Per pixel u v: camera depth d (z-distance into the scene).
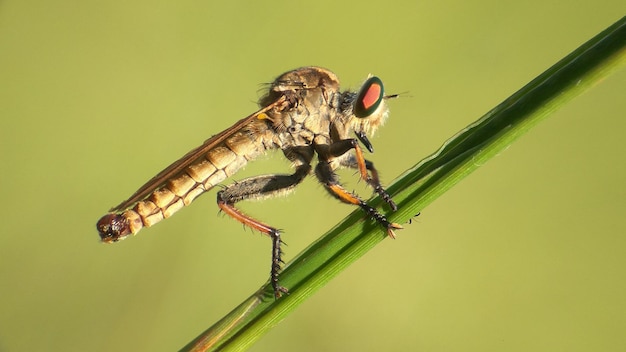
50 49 0.17
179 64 0.17
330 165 0.14
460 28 0.17
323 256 0.13
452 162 0.13
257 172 0.16
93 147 0.17
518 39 0.16
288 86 0.14
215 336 0.13
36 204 0.16
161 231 0.16
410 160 0.16
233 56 0.17
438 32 0.17
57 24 0.17
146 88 0.17
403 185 0.13
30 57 0.17
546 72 0.12
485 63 0.16
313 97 0.14
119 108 0.17
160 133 0.17
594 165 0.16
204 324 0.16
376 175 0.14
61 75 0.17
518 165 0.16
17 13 0.17
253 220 0.14
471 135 0.13
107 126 0.17
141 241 0.16
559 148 0.16
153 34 0.17
